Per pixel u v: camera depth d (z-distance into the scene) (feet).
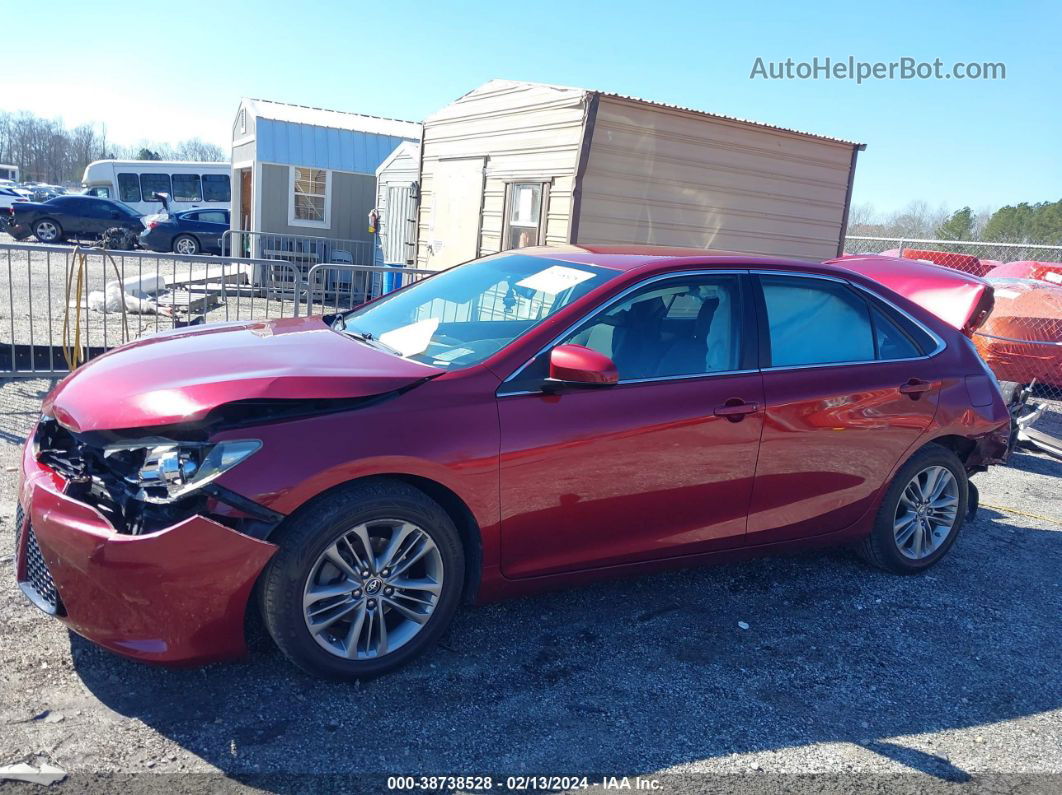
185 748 8.96
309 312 26.73
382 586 10.32
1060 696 11.63
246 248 66.08
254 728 9.39
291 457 9.48
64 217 85.66
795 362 13.41
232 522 9.32
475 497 10.59
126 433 9.68
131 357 11.32
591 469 11.35
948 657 12.47
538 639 11.94
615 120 27.45
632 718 10.21
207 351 11.28
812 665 11.88
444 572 10.66
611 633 12.30
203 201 97.40
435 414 10.39
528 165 30.27
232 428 9.48
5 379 23.93
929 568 15.76
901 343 14.80
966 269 36.68
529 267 13.62
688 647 12.08
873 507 14.44
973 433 15.21
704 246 30.45
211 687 10.06
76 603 9.40
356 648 10.25
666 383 12.08
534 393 11.07
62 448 10.84
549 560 11.48
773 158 31.27
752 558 13.57
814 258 33.60
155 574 9.09
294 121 57.82
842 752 9.92
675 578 14.48
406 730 9.59
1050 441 25.72
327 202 58.59
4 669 9.98
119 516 9.45
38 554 10.07
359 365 10.84
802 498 13.47
